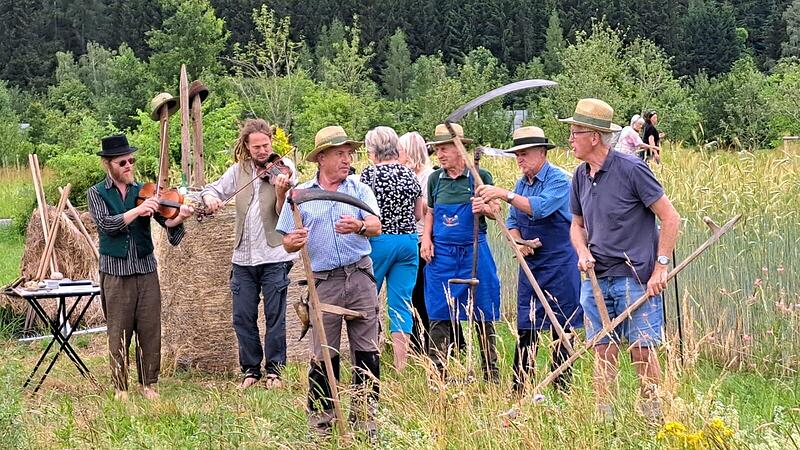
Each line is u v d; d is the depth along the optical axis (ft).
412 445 17.29
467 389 18.84
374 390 19.61
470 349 20.43
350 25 231.71
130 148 24.35
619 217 19.25
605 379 18.11
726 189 31.35
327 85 126.52
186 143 29.14
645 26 245.04
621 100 121.60
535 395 17.60
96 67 177.37
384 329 27.89
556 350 21.74
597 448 16.51
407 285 24.68
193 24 122.11
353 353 19.81
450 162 23.95
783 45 246.06
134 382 25.98
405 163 27.02
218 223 27.55
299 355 28.81
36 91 222.07
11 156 113.09
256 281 25.91
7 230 62.59
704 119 120.47
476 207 20.72
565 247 22.43
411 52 238.89
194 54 121.29
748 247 26.48
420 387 19.97
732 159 38.11
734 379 23.98
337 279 19.51
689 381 18.29
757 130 111.96
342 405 19.58
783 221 27.12
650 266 19.24
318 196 18.22
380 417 18.43
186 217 24.61
